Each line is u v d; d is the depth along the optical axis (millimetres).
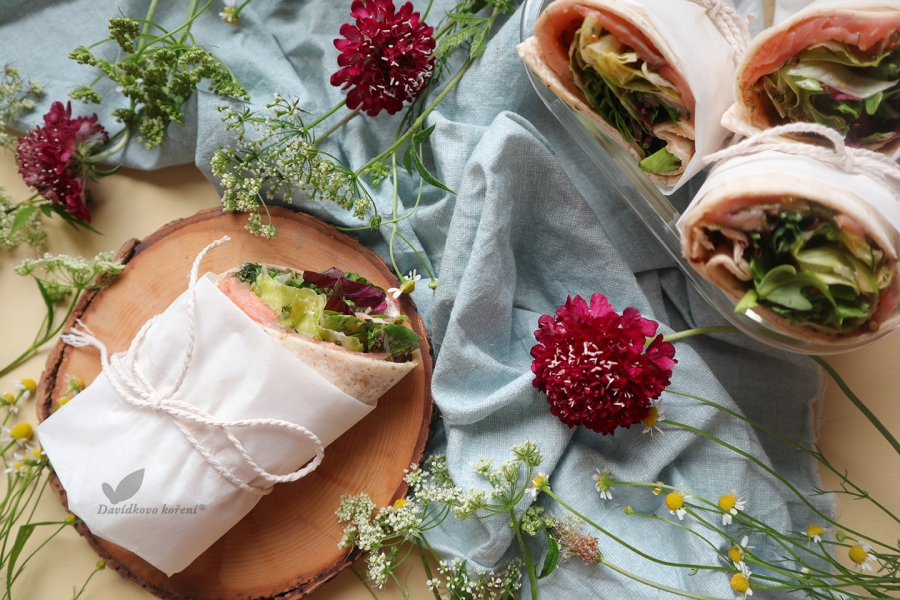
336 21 405
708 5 318
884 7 278
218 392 339
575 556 359
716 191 297
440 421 394
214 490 341
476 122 393
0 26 408
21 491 371
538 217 385
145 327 357
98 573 388
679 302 389
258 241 391
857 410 378
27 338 405
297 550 377
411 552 380
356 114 397
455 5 401
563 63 337
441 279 373
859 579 327
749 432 364
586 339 335
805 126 290
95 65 373
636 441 369
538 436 367
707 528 362
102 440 345
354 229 392
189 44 405
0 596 384
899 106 295
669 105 316
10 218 399
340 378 347
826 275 289
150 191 411
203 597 374
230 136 382
